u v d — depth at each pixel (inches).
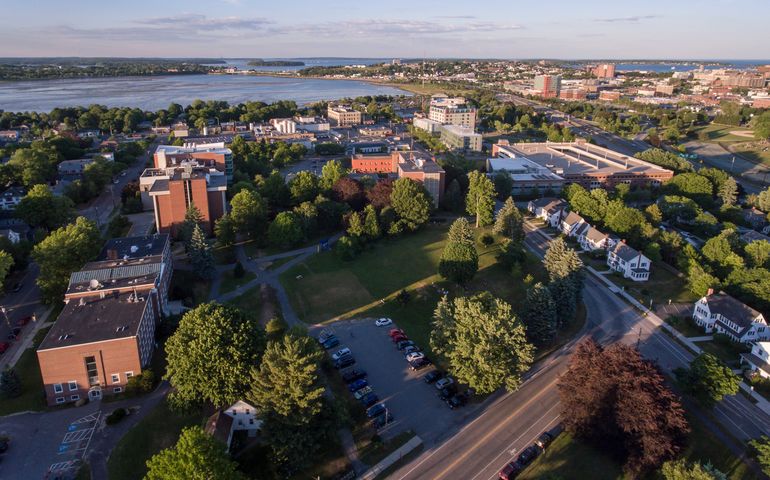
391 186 7534.5
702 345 4542.3
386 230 6988.2
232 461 2893.7
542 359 4298.7
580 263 4982.8
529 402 3764.8
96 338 3654.0
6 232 6235.2
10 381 3690.9
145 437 3341.5
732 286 5187.0
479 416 3619.6
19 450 3223.4
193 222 6368.1
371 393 3796.8
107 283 4389.8
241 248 6638.8
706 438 3476.9
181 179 6599.4
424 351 4394.7
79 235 5246.1
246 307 5137.8
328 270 5999.0
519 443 3371.1
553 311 4387.3
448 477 3102.9
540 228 7480.3
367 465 3179.1
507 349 3732.8
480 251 6496.1
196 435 2635.3
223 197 6998.0
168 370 3494.1
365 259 6323.8
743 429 3582.7
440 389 3855.8
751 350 4313.5
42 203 6860.2
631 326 4840.1
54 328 3777.1
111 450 3233.3
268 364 3132.4
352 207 7632.9
